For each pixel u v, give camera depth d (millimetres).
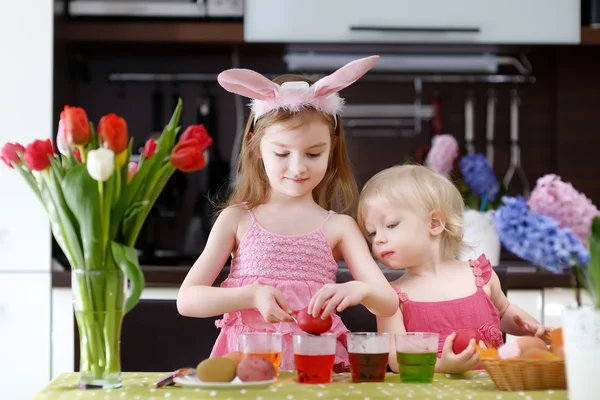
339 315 1913
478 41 3344
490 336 1813
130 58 3652
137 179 1345
